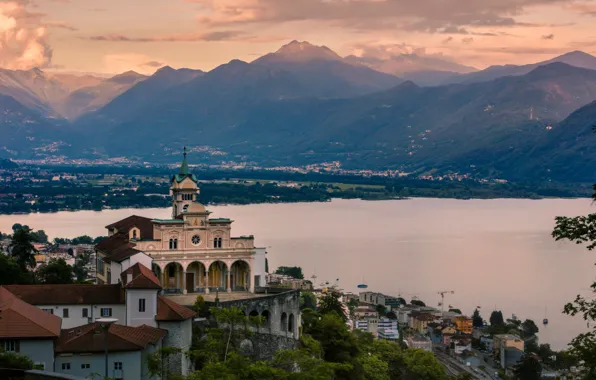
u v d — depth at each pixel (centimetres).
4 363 11262
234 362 11531
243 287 19900
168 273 19325
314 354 17112
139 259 17975
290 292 18238
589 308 8144
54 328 13262
